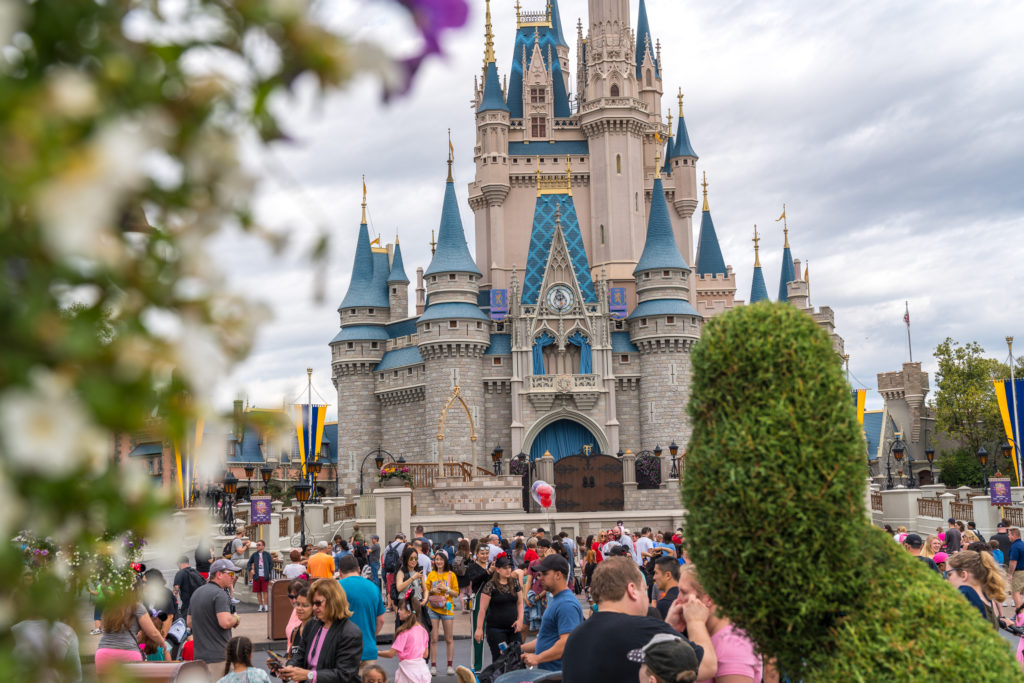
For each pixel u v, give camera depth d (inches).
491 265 3629.4
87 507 65.6
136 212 74.1
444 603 757.3
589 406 3174.2
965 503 1788.9
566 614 394.9
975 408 3425.2
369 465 3403.1
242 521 1547.7
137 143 60.7
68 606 73.3
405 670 524.4
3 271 61.1
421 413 3299.7
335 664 393.1
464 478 2338.8
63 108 59.5
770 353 237.3
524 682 367.9
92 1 70.6
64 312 78.5
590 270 3631.9
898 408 4237.2
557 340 3206.2
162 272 69.9
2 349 60.7
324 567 843.4
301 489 1673.2
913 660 218.5
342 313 3516.2
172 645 608.4
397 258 3592.5
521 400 3161.9
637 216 3661.4
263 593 1199.6
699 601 300.5
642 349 3270.2
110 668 74.0
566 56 4217.5
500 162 3668.8
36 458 58.4
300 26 71.6
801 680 245.6
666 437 3193.9
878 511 1979.6
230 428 79.2
